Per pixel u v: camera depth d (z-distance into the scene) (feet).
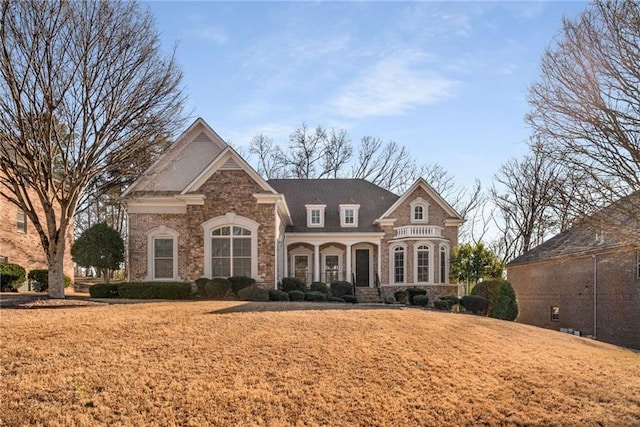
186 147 80.23
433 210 96.22
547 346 45.03
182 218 76.43
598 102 40.81
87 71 53.47
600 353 45.34
